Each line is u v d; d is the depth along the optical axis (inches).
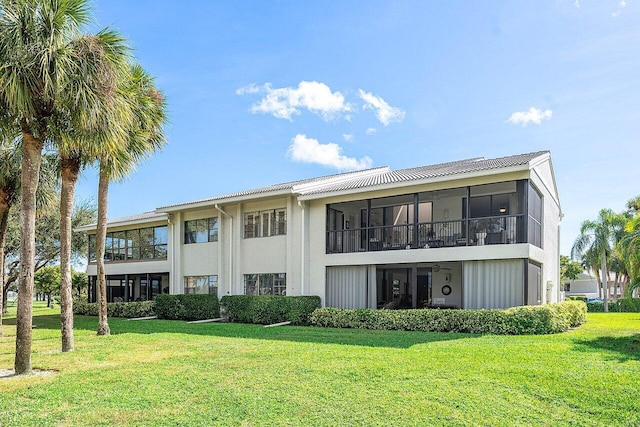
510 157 704.4
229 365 335.6
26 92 313.3
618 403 232.1
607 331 522.3
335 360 342.3
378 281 773.3
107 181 570.9
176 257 881.5
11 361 390.0
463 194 677.3
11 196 587.2
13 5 305.7
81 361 369.7
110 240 1061.1
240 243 794.2
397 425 207.0
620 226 1285.7
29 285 334.3
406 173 775.7
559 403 233.1
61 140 359.3
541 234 660.7
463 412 221.3
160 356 382.9
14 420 221.5
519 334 490.6
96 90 336.5
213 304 770.8
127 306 880.9
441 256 589.9
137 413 229.1
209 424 212.5
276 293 751.1
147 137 545.0
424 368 307.4
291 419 216.7
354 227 778.8
